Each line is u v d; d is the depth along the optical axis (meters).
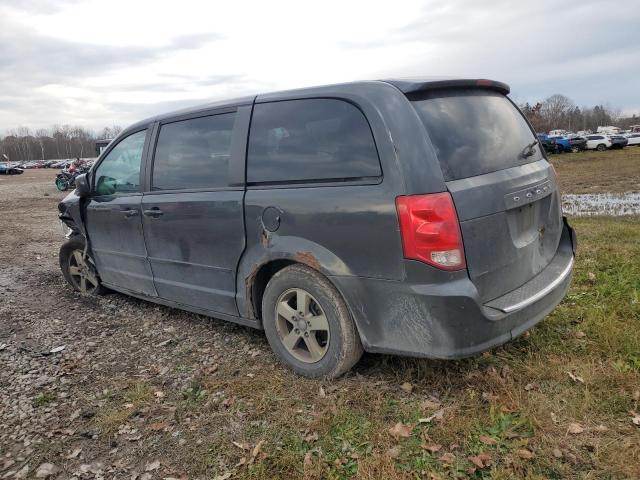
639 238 6.22
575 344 3.37
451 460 2.40
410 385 3.03
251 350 3.74
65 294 5.51
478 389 2.95
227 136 3.56
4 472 2.58
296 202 3.07
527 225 3.14
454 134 2.86
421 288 2.64
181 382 3.35
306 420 2.80
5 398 3.28
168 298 4.26
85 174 4.93
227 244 3.52
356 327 3.02
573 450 2.40
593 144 39.44
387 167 2.72
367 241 2.79
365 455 2.49
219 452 2.62
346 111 2.95
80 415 3.04
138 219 4.25
